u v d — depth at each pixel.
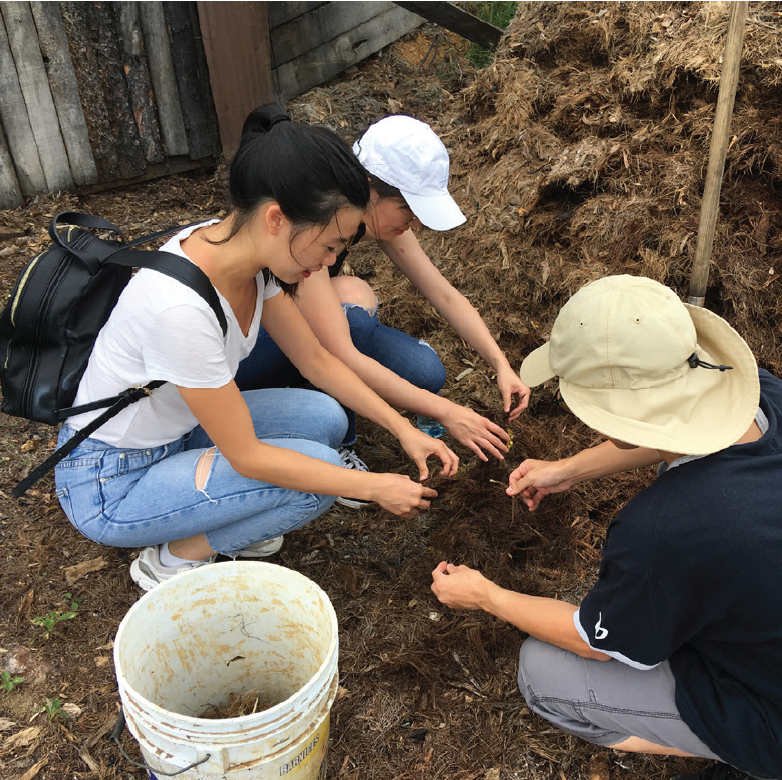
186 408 1.78
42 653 1.93
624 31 3.00
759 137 2.63
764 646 1.32
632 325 1.32
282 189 1.36
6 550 2.20
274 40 4.44
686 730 1.48
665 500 1.33
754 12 2.74
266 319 1.89
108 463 1.78
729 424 1.33
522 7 3.52
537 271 2.96
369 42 5.00
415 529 2.37
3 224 3.63
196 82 4.06
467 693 1.90
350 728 1.81
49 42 3.54
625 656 1.44
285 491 1.84
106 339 1.65
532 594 2.13
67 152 3.82
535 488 2.03
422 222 1.86
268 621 1.66
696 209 2.70
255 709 1.78
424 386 2.49
